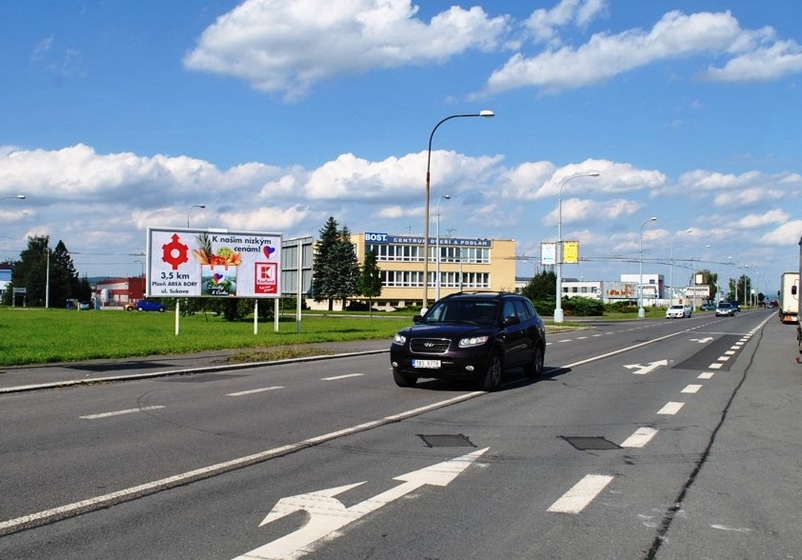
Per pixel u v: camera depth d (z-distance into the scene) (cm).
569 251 6128
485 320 1453
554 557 494
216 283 2853
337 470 728
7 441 848
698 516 588
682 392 1381
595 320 6297
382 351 2309
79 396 1244
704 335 3678
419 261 10569
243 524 552
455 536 534
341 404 1180
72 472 701
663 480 705
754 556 498
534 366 1614
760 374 1727
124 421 994
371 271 9281
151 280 2764
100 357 1905
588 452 830
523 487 674
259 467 737
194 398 1230
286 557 486
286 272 5578
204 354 2067
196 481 677
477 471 734
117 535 523
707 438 920
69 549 493
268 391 1330
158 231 2780
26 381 1396
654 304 14650
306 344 2531
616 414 1106
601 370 1812
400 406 1164
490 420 1042
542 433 945
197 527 543
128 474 696
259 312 4741
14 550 490
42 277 11906
